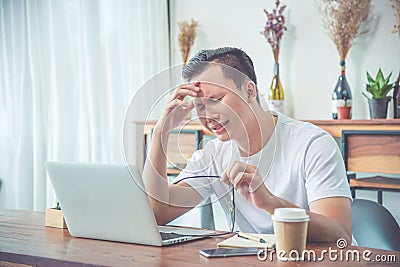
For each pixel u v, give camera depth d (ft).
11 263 5.09
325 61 11.57
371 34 11.07
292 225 4.56
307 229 4.99
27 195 14.65
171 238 5.35
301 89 11.87
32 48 14.52
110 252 4.99
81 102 14.08
